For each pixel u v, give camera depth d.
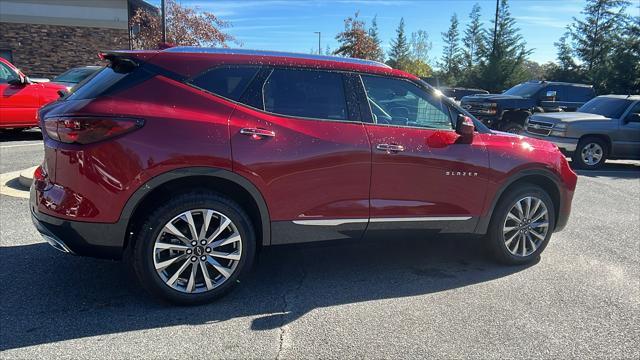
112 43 21.77
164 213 3.31
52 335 3.08
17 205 5.84
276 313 3.51
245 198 3.66
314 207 3.72
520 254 4.63
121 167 3.18
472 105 14.93
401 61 64.38
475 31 60.91
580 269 4.61
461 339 3.24
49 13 21.05
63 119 3.19
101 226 3.22
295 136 3.62
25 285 3.79
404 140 3.96
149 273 3.36
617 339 3.31
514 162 4.40
